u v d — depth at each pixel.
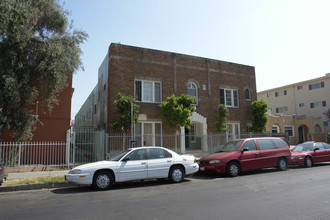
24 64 11.24
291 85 38.88
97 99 20.84
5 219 5.03
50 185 8.66
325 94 35.06
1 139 11.73
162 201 6.32
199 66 18.67
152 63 16.70
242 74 21.00
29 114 11.91
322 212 5.10
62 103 14.49
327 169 11.91
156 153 9.18
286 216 4.88
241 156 10.65
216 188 7.89
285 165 11.89
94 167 8.04
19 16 10.20
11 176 9.98
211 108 18.73
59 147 14.09
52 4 12.00
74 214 5.29
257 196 6.60
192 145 18.16
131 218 4.93
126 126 13.81
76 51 12.66
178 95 17.38
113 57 15.45
